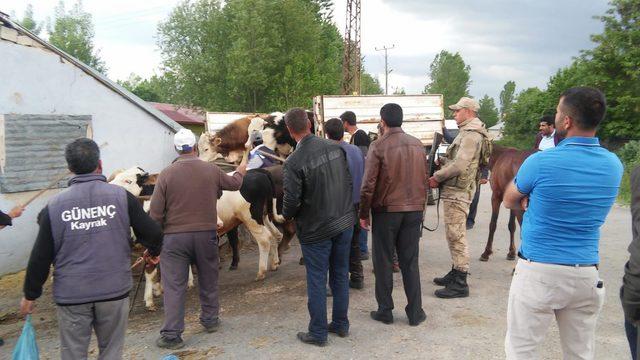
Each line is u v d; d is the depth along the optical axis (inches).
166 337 185.0
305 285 257.9
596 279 112.5
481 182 303.4
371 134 340.8
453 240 225.0
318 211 172.6
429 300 223.5
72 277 125.0
